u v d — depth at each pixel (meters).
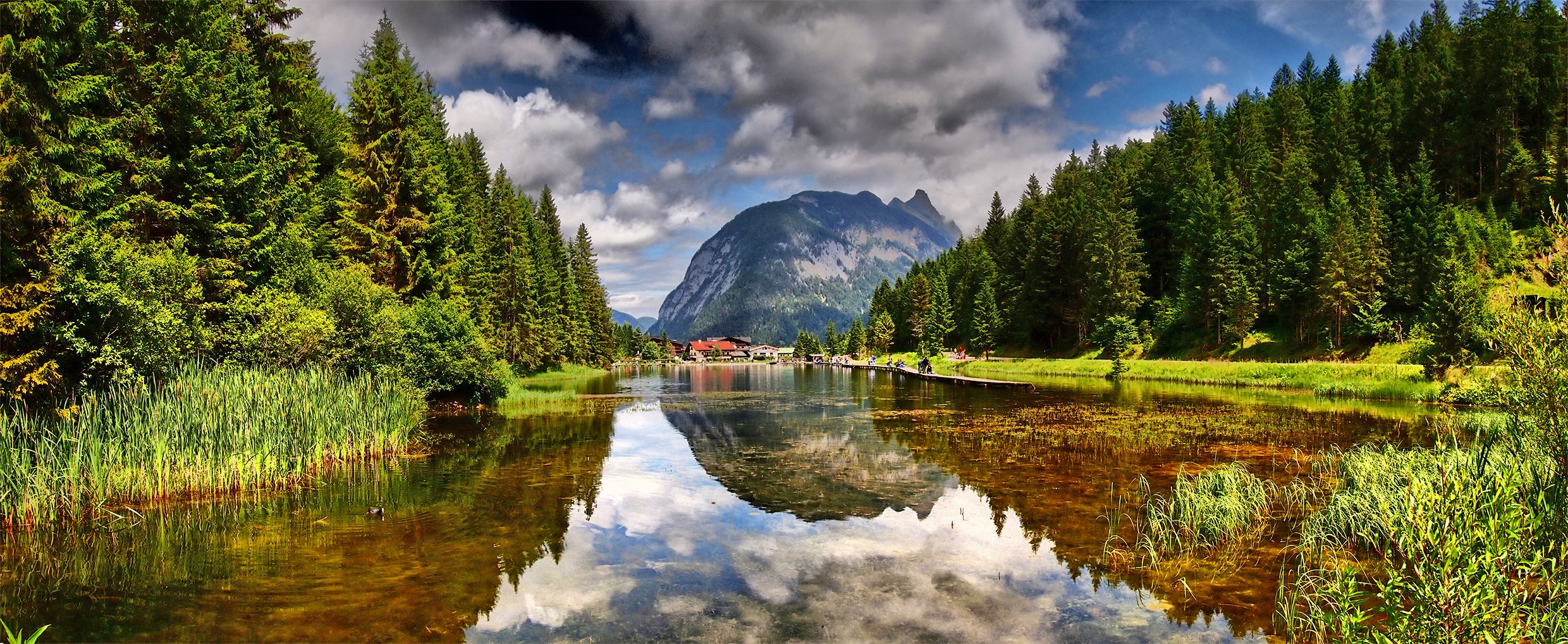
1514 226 50.22
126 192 16.39
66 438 9.64
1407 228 45.78
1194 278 54.84
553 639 5.58
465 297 30.94
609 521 9.33
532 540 8.40
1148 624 5.81
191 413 11.00
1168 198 70.69
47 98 12.34
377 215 27.52
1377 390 27.80
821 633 5.71
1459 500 4.52
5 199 10.43
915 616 6.09
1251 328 52.19
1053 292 70.31
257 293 17.34
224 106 18.84
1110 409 24.27
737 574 7.23
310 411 13.00
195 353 13.88
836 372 78.06
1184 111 87.19
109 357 10.91
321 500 10.44
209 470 10.73
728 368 108.06
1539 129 56.88
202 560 7.50
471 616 6.05
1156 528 8.45
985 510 9.91
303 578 6.98
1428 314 32.19
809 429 19.61
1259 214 57.28
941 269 110.75
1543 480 5.44
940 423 20.83
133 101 16.73
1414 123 62.62
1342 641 5.00
